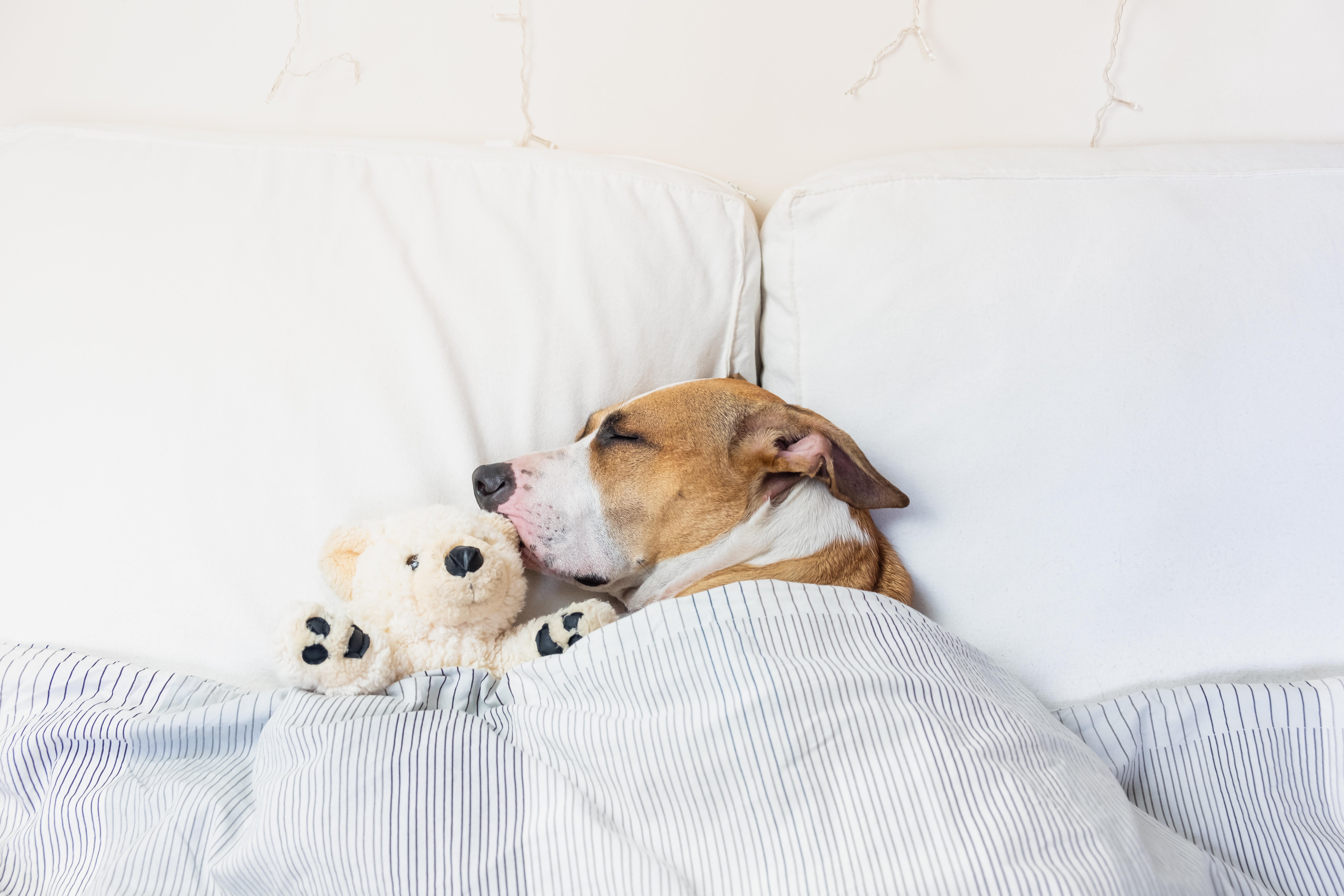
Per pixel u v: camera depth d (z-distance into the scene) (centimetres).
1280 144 145
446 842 88
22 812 104
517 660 111
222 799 97
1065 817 86
